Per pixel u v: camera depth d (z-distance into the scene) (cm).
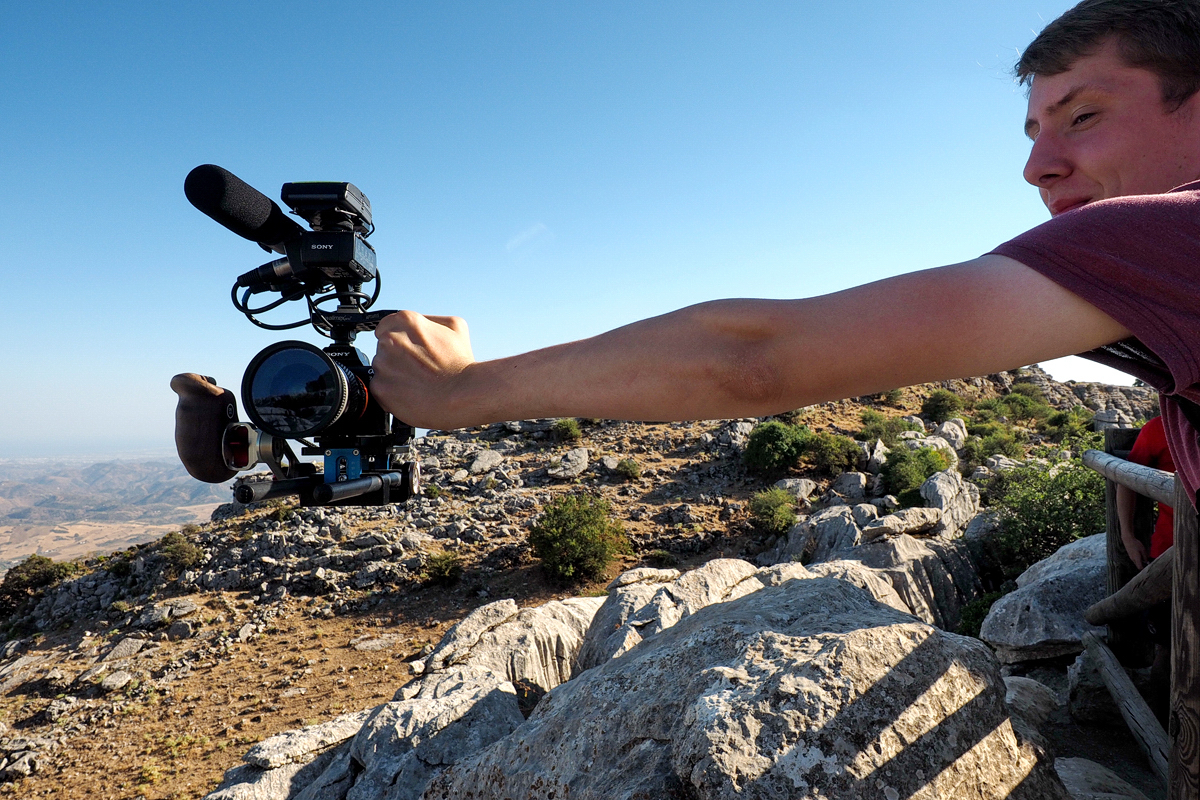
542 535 2486
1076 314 42
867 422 3706
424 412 54
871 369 41
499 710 477
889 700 150
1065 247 43
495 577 2495
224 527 3083
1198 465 67
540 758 193
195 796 1533
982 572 1830
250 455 143
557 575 2428
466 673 598
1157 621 241
